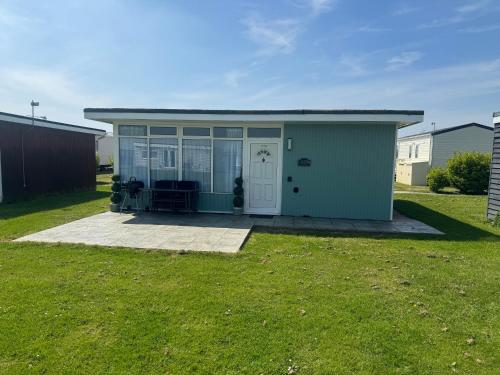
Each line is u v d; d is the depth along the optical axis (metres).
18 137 12.23
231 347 3.05
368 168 8.89
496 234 7.52
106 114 8.84
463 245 6.55
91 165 16.78
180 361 2.85
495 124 9.24
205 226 7.84
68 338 3.14
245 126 9.26
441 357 2.97
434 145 22.78
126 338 3.16
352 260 5.51
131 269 4.92
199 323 3.44
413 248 6.29
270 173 9.32
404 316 3.67
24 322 3.39
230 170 9.48
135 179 9.78
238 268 5.02
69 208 10.28
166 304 3.83
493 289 4.42
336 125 8.89
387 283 4.56
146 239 6.58
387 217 8.95
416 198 14.38
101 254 5.60
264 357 2.92
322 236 7.14
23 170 12.45
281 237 6.98
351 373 2.74
